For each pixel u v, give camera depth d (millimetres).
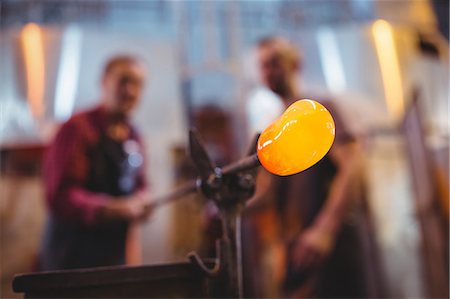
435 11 2518
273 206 1913
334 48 2281
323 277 1918
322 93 2172
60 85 2010
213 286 527
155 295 503
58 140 1631
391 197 2154
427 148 2105
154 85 2119
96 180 1638
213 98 2250
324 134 400
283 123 400
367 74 2289
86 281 480
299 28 2459
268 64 2121
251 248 1942
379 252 2055
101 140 1704
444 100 2414
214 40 2311
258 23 2463
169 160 2047
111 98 1894
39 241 1881
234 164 490
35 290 465
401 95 2312
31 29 2061
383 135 2211
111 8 2381
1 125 1952
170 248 1910
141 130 1994
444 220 2125
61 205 1553
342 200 1937
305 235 1908
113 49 2109
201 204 1964
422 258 2119
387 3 2471
